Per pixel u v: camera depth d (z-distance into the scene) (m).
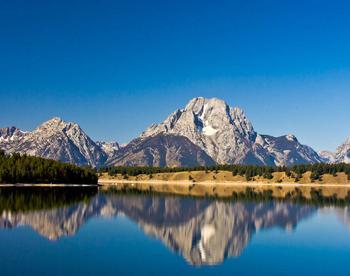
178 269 77.12
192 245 99.62
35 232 107.62
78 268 75.44
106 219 139.88
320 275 74.94
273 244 102.31
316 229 127.38
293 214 170.62
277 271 77.25
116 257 84.00
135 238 104.81
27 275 70.44
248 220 150.62
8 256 82.31
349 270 78.00
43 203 186.38
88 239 101.50
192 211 180.75
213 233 119.62
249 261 84.31
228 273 75.25
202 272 75.69
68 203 192.88
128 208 184.25
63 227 117.81
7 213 143.00
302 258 87.06
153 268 77.06
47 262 78.69
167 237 109.00
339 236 114.12
